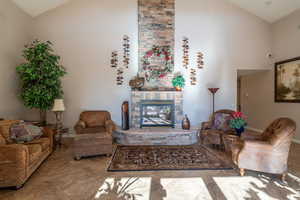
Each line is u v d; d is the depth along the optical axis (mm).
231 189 2180
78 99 4691
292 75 4359
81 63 4684
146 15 4762
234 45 4965
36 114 4492
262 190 2156
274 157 2381
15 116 3889
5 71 3553
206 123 4078
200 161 3055
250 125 6188
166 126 4562
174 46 4836
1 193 2084
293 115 4371
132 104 4504
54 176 2514
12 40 3760
